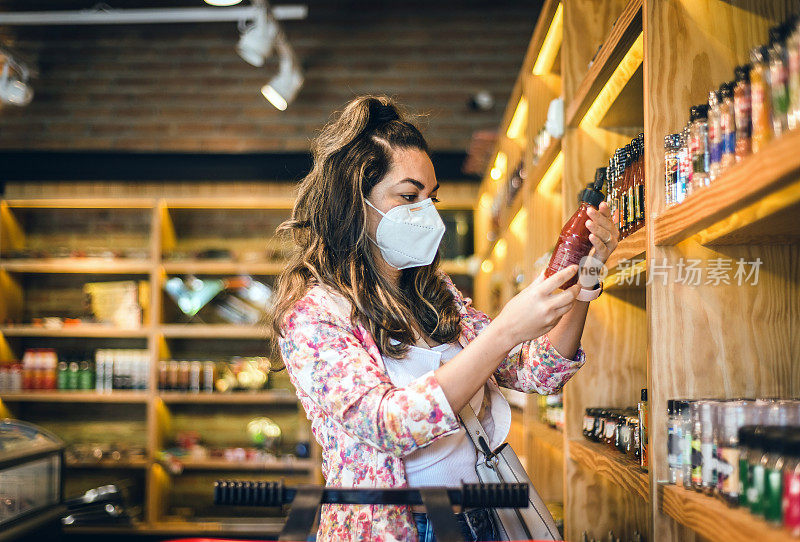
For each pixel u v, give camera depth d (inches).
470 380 47.7
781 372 58.7
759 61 43.4
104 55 219.6
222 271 208.7
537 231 122.0
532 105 123.9
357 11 221.5
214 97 217.6
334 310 55.4
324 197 60.1
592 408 87.3
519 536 54.4
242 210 220.7
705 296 59.2
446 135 216.5
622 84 76.0
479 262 203.3
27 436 117.1
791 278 59.1
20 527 106.5
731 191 43.8
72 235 220.2
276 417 214.4
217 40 219.9
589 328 90.7
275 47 218.1
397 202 59.3
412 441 47.1
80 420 213.5
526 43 220.2
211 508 209.2
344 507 54.3
